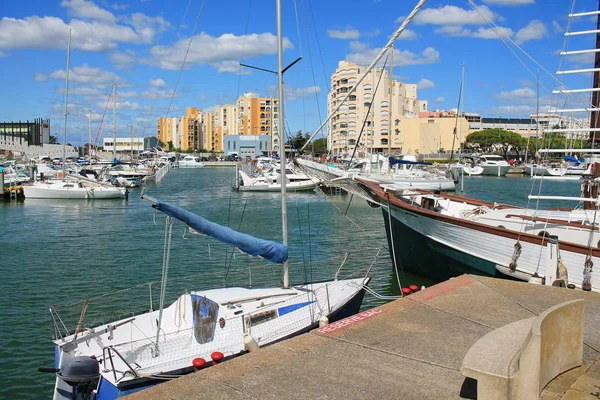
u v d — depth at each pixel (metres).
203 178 88.31
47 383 12.23
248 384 6.29
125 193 51.91
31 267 22.78
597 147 16.91
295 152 27.91
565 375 6.47
